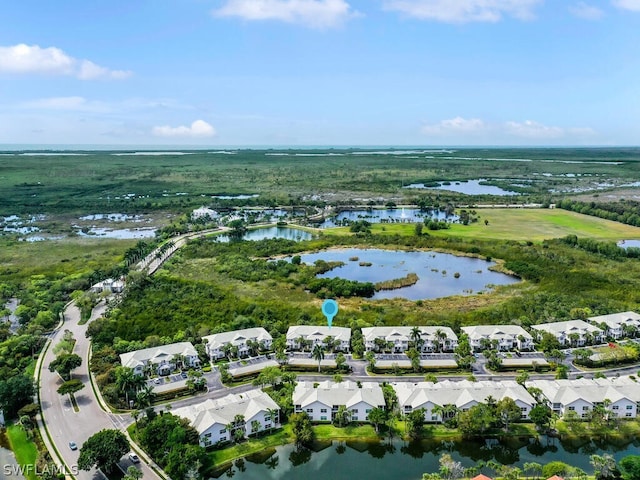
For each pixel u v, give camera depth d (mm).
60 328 184250
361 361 158750
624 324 175250
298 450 118125
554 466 102938
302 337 166750
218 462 112438
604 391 129875
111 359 153500
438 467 112250
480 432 120750
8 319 193000
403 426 124562
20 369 153125
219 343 160875
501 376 148125
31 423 124188
